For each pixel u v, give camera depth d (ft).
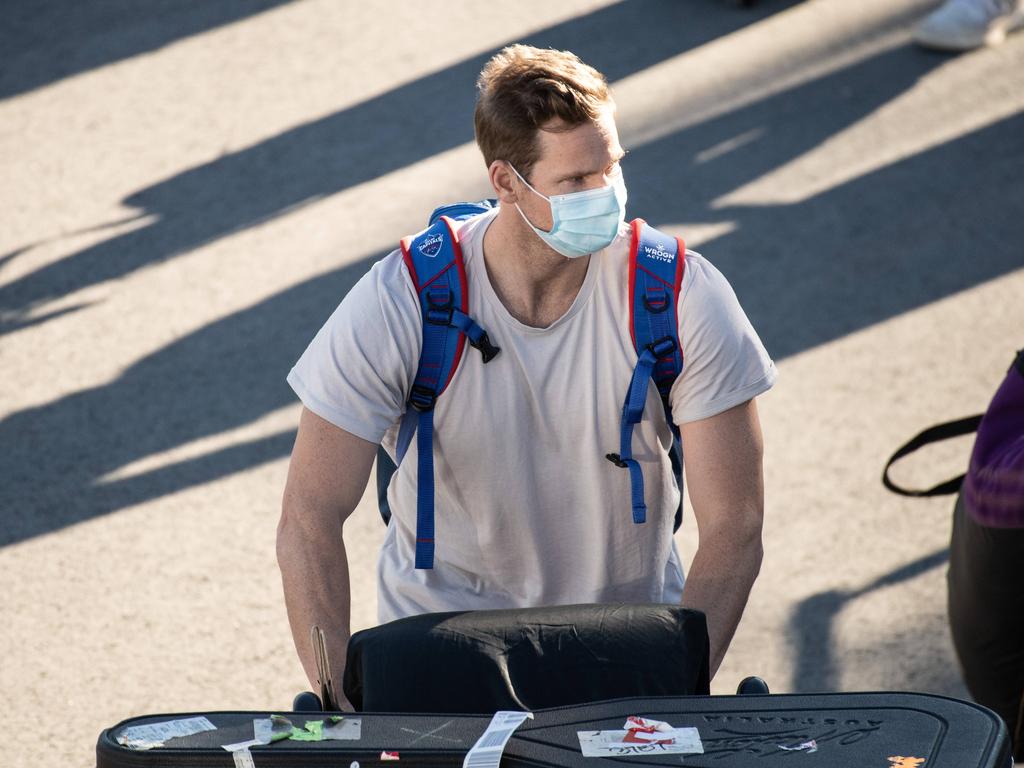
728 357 26.71
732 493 27.40
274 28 104.01
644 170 81.41
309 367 27.12
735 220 75.92
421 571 29.04
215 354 66.64
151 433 60.90
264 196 81.61
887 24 97.91
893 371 63.00
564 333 26.71
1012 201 76.69
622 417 26.81
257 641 48.24
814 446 58.18
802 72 91.97
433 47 99.09
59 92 96.22
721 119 86.84
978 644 35.83
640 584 28.94
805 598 49.52
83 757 42.86
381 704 22.06
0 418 62.39
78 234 78.74
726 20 99.91
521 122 24.89
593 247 25.54
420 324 26.55
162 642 48.21
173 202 81.61
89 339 68.39
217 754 19.74
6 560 52.80
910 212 76.07
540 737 19.98
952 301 68.23
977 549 34.40
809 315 67.51
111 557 52.90
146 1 110.22
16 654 47.65
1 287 73.67
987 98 87.86
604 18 101.45
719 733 19.85
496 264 26.61
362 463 27.07
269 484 57.16
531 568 28.58
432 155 84.89
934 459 57.21
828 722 19.81
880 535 52.80
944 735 19.10
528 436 27.30
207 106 93.04
